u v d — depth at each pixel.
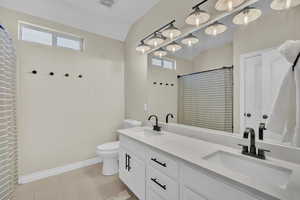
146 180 1.48
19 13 2.00
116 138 2.94
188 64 1.74
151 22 2.24
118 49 2.96
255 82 1.18
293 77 0.84
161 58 2.09
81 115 2.54
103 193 1.85
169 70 1.98
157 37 1.98
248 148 1.14
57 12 2.22
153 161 1.37
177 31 1.77
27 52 2.06
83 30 2.54
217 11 1.43
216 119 1.47
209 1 1.49
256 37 1.17
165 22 1.99
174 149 1.23
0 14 1.88
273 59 1.08
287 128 0.88
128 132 1.94
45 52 2.21
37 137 2.15
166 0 1.97
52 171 2.26
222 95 1.42
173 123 1.93
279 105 0.90
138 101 2.57
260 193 0.67
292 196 0.62
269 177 0.93
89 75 2.62
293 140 0.86
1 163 1.58
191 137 1.67
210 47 1.52
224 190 0.82
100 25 2.62
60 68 2.33
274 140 1.09
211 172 0.87
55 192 1.85
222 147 1.29
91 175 2.28
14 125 1.87
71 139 2.45
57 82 2.31
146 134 1.90
